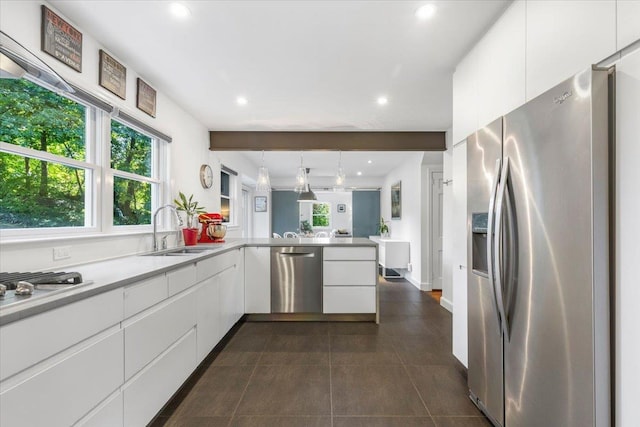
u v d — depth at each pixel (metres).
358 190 8.61
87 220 2.04
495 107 1.75
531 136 1.24
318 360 2.41
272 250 3.31
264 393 1.94
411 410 1.77
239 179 5.65
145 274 1.48
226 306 2.73
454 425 1.64
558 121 1.11
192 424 1.65
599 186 0.98
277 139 4.06
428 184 5.01
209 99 2.99
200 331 2.16
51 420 0.99
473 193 1.72
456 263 2.25
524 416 1.31
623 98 0.95
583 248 1.01
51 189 1.81
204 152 3.88
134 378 1.42
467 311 1.91
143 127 2.51
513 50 1.59
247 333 3.00
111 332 1.27
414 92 2.81
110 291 1.25
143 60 2.24
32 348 0.93
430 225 4.99
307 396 1.91
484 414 1.72
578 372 1.04
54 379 1.00
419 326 3.21
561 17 1.26
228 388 2.00
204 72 2.44
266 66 2.33
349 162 6.23
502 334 1.44
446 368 2.28
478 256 1.75
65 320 1.04
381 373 2.20
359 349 2.62
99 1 1.61
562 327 1.10
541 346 1.20
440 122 3.69
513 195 1.35
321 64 2.30
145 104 2.53
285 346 2.68
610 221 0.99
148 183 2.83
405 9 1.67
